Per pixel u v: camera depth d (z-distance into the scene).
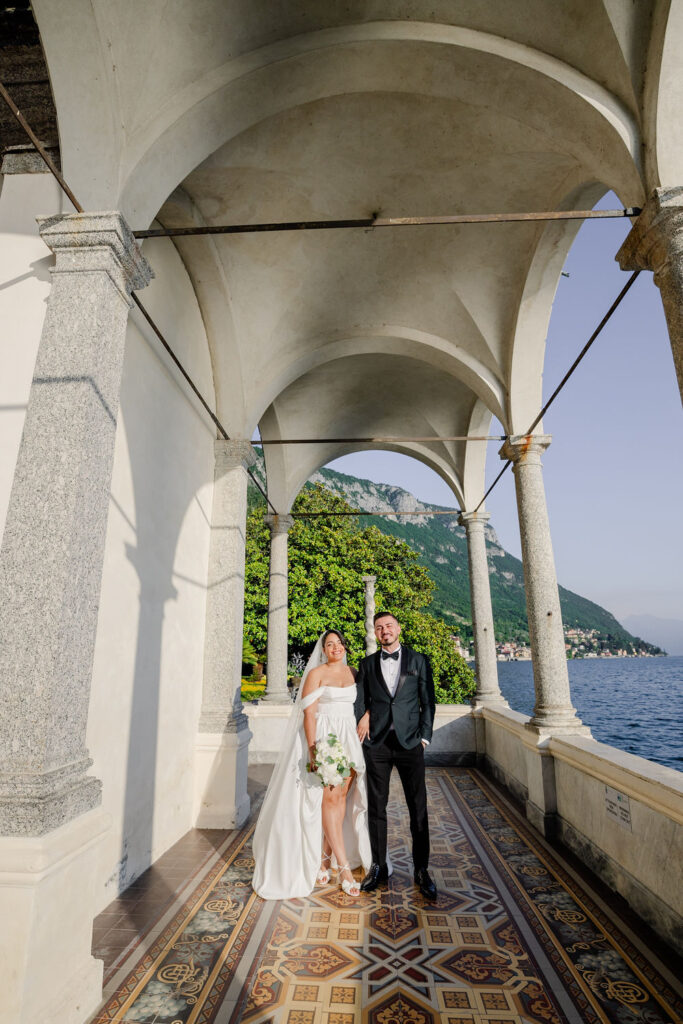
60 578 2.60
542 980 2.79
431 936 3.26
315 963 2.96
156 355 4.93
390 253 6.50
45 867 2.23
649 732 43.62
